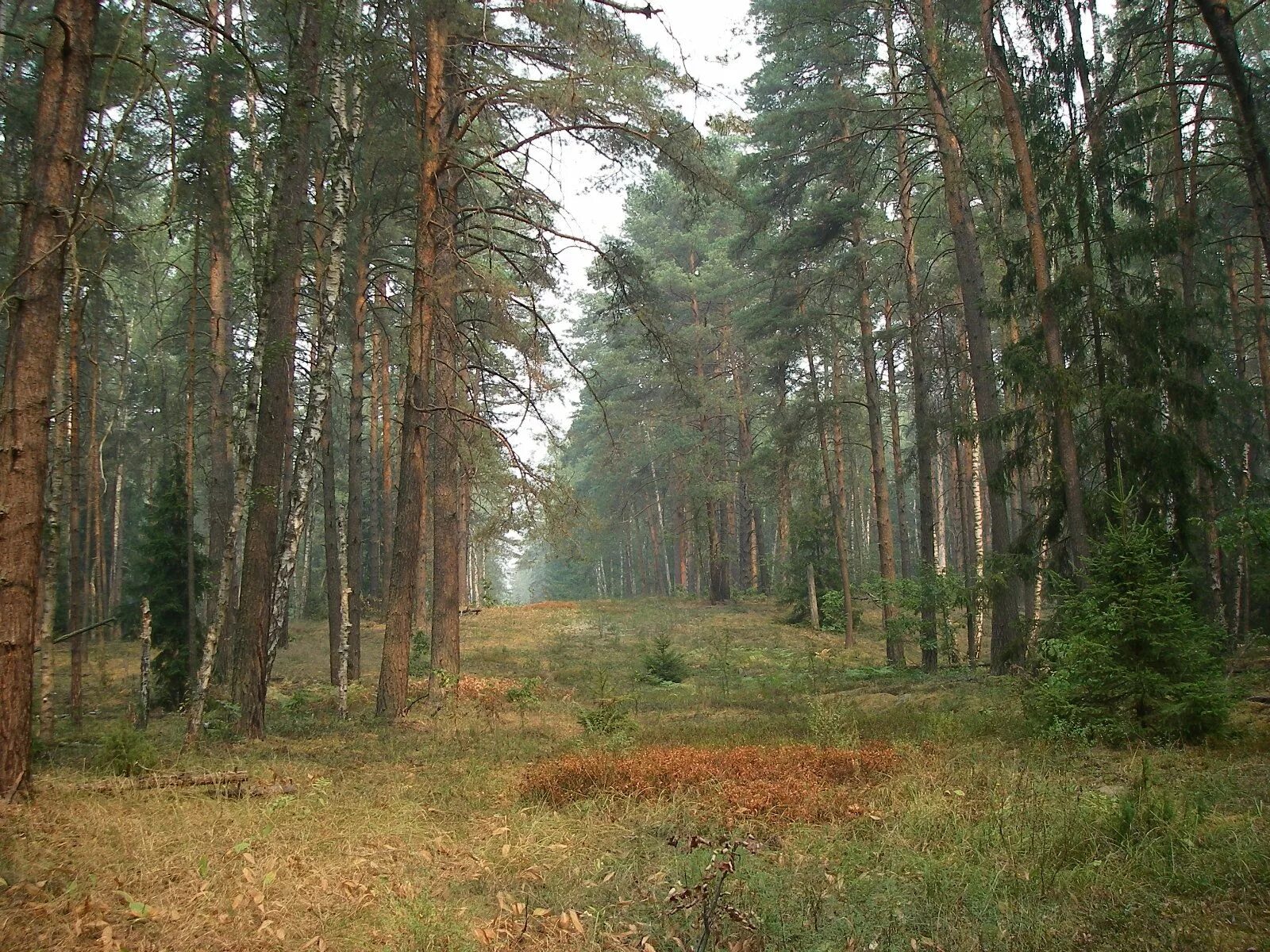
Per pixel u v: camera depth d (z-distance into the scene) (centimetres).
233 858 552
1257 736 862
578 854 604
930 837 596
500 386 1803
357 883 521
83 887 478
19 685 652
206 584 1858
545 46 1389
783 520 3944
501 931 462
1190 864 504
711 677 2202
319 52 1258
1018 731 1000
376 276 2000
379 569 3859
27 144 1395
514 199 1462
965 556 2525
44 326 682
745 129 1262
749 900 483
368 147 1568
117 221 943
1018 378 1352
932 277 2686
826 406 2339
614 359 3853
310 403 1263
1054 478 1419
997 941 422
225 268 2009
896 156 2212
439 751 1086
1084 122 1404
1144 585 934
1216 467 1318
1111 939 421
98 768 820
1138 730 897
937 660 1981
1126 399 1287
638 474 4775
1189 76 1507
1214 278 1992
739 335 3597
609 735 1155
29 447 668
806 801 708
